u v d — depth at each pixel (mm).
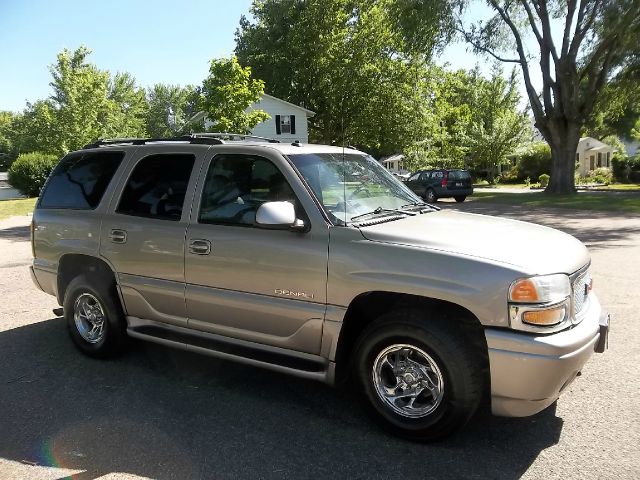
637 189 31906
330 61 36031
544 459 3080
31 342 5297
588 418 3543
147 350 5023
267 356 3805
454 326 3154
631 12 20078
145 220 4336
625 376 4172
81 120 35688
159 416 3688
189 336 4215
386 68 34781
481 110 53531
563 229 12891
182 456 3164
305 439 3361
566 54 23641
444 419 3158
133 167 4562
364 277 3346
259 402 3904
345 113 37406
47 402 3922
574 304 3217
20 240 13578
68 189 4984
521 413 3066
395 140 35969
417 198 4559
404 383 3324
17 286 7887
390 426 3357
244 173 3969
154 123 100750
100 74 37094
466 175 24828
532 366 2914
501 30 25562
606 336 3365
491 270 3041
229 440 3352
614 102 27531
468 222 3844
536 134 57281
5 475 2977
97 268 4711
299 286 3580
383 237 3408
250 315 3818
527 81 25219
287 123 35031
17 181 35219
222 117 21125
